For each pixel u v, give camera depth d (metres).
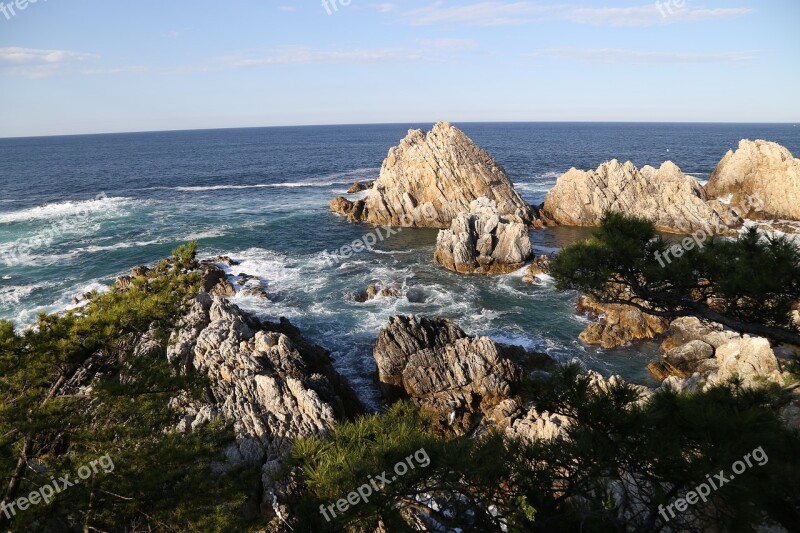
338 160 161.38
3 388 11.84
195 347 26.22
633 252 10.15
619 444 7.24
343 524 7.11
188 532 12.73
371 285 45.03
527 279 47.78
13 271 49.19
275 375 24.52
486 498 7.45
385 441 7.87
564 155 160.75
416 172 70.69
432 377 28.48
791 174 65.00
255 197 91.25
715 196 73.25
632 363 32.69
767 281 8.74
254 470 15.54
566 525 7.59
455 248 50.97
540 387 8.08
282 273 50.66
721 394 8.88
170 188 101.88
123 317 13.30
